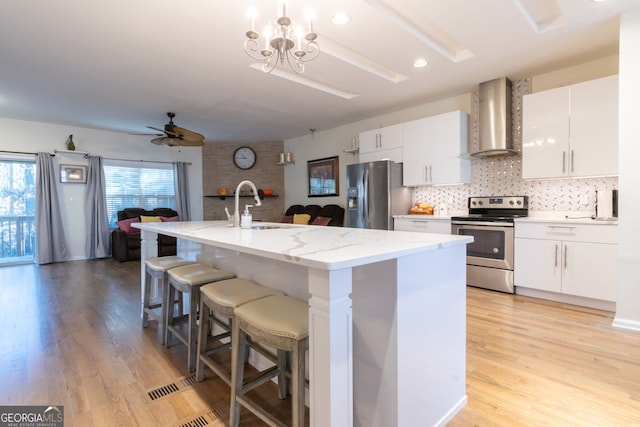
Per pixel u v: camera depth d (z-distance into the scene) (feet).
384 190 14.64
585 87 9.96
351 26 8.51
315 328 3.42
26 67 10.66
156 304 9.16
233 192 23.65
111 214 20.42
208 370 6.44
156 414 5.08
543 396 5.41
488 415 4.97
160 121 17.79
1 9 7.48
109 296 11.52
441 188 14.89
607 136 9.59
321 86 13.09
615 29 8.72
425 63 10.75
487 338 7.66
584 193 10.96
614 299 9.08
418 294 4.21
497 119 12.16
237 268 6.97
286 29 6.35
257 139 23.43
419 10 7.91
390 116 16.74
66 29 8.38
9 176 18.06
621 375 6.01
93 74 11.28
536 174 10.99
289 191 23.77
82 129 19.22
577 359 6.63
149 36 8.79
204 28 8.42
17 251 18.35
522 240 10.82
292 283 5.43
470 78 12.10
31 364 6.63
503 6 7.68
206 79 11.82
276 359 5.71
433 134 13.85
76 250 19.15
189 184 23.18
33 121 17.66
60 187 18.58
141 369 6.46
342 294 3.37
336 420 3.36
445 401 4.82
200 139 15.58
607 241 9.16
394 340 3.90
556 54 10.18
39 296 11.53
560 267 10.02
